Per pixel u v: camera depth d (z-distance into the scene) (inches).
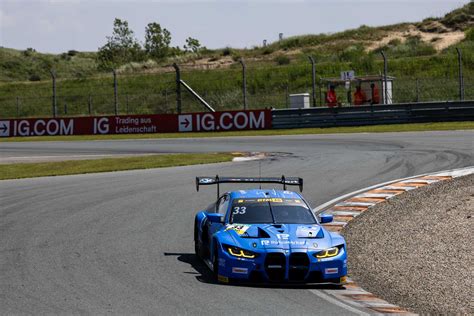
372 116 3366.1
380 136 2819.9
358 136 2886.3
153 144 3142.2
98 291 814.5
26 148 3255.4
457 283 880.3
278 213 926.4
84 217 1364.4
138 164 2295.8
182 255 1045.2
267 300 775.7
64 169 2269.9
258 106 4845.0
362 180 1749.5
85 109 5280.5
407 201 1446.9
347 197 1528.1
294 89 5022.1
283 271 825.5
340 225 1272.1
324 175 1860.2
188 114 3769.7
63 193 1684.3
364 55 5684.1
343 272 847.1
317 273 831.7
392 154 2220.7
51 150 3097.9
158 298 781.3
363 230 1224.8
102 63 7096.5
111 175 2043.6
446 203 1396.4
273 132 3425.2
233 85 5265.8
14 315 708.0
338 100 4429.1
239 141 3038.9
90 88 5659.5
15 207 1492.4
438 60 5068.9
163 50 7185.0
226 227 899.4
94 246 1103.6
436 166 1903.3
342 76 3882.9
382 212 1362.0
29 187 1818.4
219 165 2176.4
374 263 1002.1
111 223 1300.4
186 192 1654.8
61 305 748.0
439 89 4571.9
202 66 6082.7
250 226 893.2
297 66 5398.6
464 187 1540.4
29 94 5708.7
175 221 1318.9
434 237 1149.1
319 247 843.4
